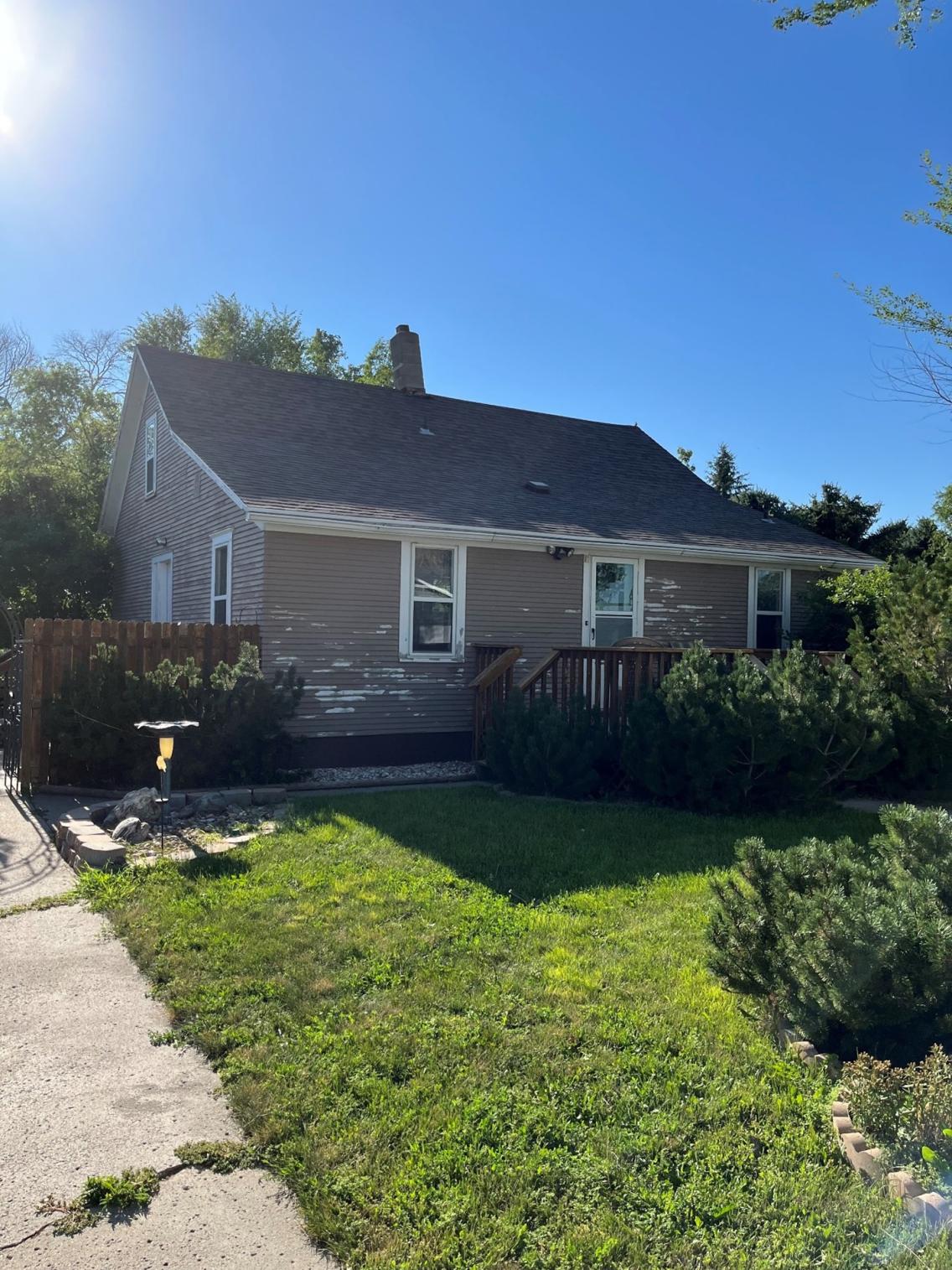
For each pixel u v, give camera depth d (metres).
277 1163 2.76
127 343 36.16
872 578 11.94
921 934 3.14
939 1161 2.61
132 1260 2.33
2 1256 2.34
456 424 16.16
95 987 4.16
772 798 8.00
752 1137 2.89
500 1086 3.15
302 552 10.82
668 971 4.23
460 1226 2.44
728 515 16.30
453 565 12.02
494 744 9.17
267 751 9.12
